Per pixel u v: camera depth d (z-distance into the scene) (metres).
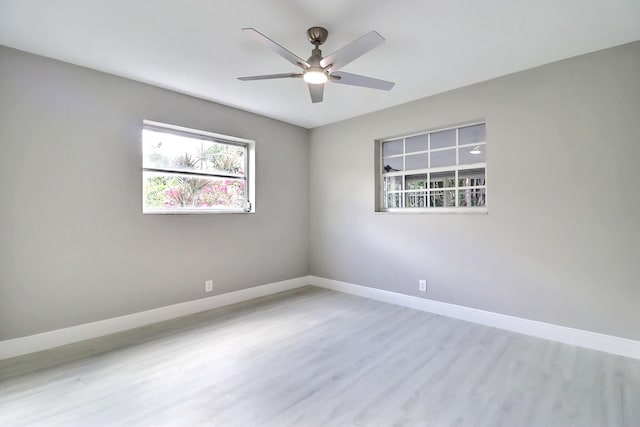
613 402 1.86
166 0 1.89
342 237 4.37
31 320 2.52
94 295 2.83
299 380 2.11
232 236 3.86
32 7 1.95
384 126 3.88
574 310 2.63
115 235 2.95
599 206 2.52
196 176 3.68
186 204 3.60
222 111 3.73
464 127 3.37
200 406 1.83
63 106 2.66
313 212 4.75
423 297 3.55
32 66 2.52
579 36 2.31
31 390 1.98
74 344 2.66
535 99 2.80
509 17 2.07
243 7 1.96
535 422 1.70
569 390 1.99
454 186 3.43
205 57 2.61
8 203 2.43
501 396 1.93
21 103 2.47
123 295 2.99
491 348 2.57
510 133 2.94
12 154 2.44
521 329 2.88
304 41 2.37
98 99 2.84
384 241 3.91
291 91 3.32
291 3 1.92
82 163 2.76
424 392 1.97
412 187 3.77
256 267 4.11
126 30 2.22
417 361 2.37
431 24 2.15
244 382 2.08
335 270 4.47
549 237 2.74
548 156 2.74
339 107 3.84
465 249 3.23
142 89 3.10
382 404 1.85
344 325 3.09
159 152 3.39
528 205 2.84
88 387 2.02
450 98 3.31
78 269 2.74
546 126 2.75
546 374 2.17
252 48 2.47
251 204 4.11
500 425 1.68
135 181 3.07
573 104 2.62
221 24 2.15
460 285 3.27
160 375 2.16
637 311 2.37
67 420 1.70
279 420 1.71
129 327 3.01
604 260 2.50
